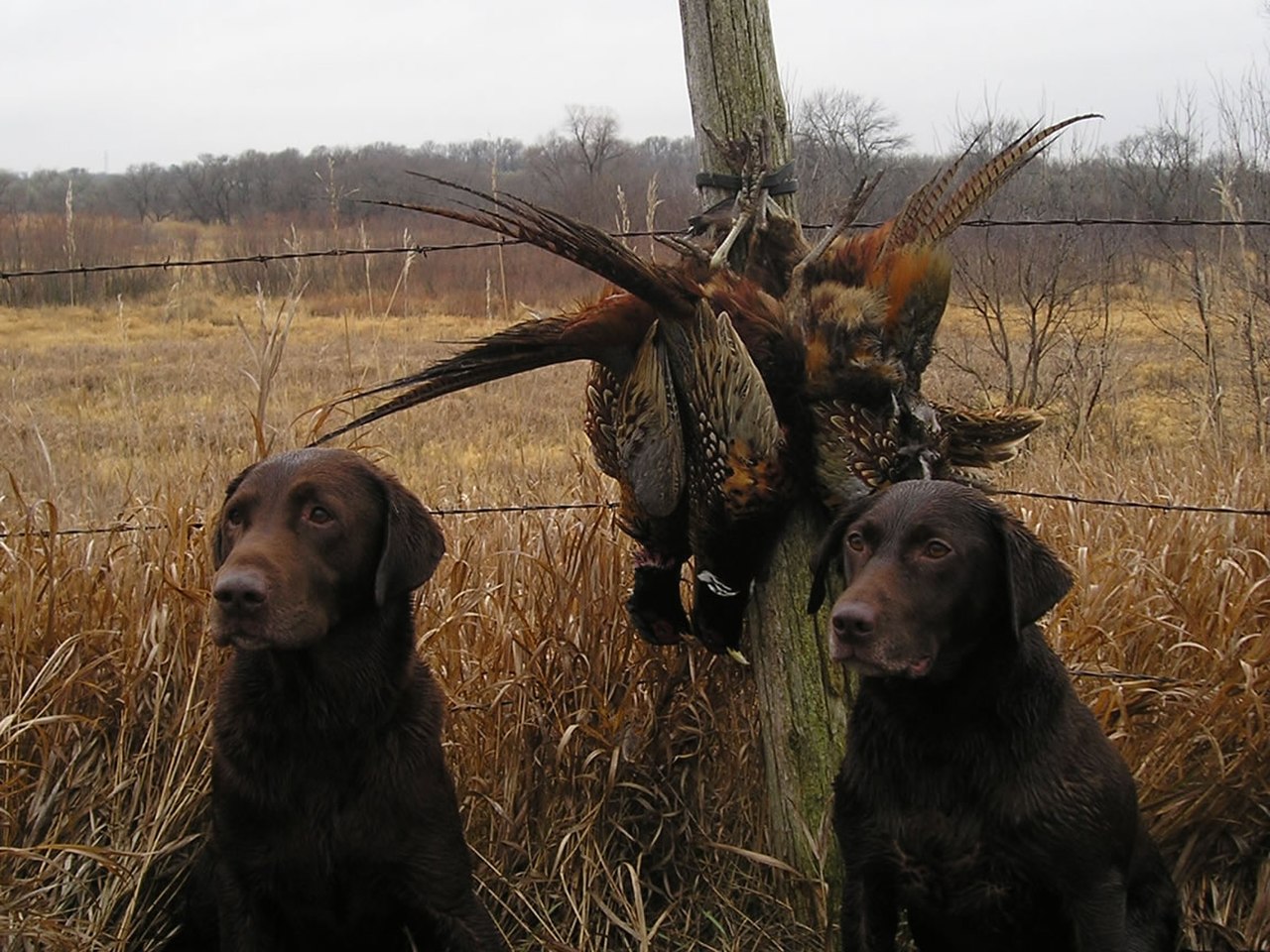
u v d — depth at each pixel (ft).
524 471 9.32
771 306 5.37
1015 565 4.72
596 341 5.41
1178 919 5.50
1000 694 4.81
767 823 6.32
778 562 5.79
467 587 6.76
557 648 6.40
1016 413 5.75
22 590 6.04
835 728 5.91
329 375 16.42
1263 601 6.40
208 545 6.18
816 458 5.36
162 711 6.04
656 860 6.48
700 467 5.33
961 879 4.93
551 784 6.33
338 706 5.01
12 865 5.55
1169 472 9.38
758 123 5.76
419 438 14.57
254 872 5.14
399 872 5.14
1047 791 4.78
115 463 9.67
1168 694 6.07
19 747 5.87
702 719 6.50
